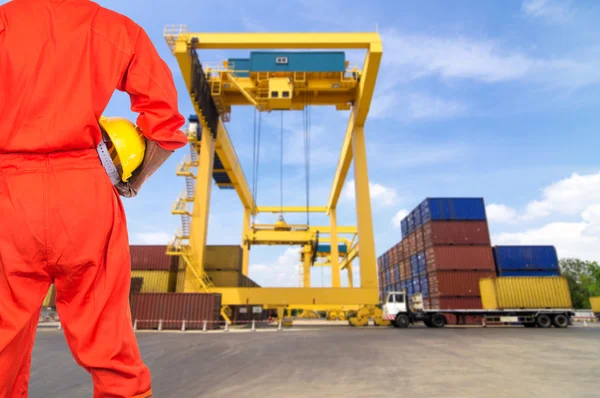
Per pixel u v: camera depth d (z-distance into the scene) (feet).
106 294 4.88
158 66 5.60
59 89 4.98
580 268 211.82
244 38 83.10
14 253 4.67
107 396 4.74
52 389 20.88
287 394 19.67
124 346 4.85
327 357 33.94
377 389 20.86
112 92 5.26
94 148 5.33
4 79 4.97
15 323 4.65
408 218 145.89
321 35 85.30
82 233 4.80
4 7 5.31
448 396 19.29
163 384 22.21
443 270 112.27
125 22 5.67
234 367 28.45
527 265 114.62
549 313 91.61
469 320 95.45
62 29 5.19
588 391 20.44
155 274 102.12
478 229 116.16
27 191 4.74
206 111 90.12
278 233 129.08
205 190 89.76
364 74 88.84
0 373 4.56
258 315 123.44
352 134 101.19
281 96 89.76
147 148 5.75
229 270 99.19
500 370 27.07
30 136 4.81
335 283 155.74
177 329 77.56
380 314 94.32
